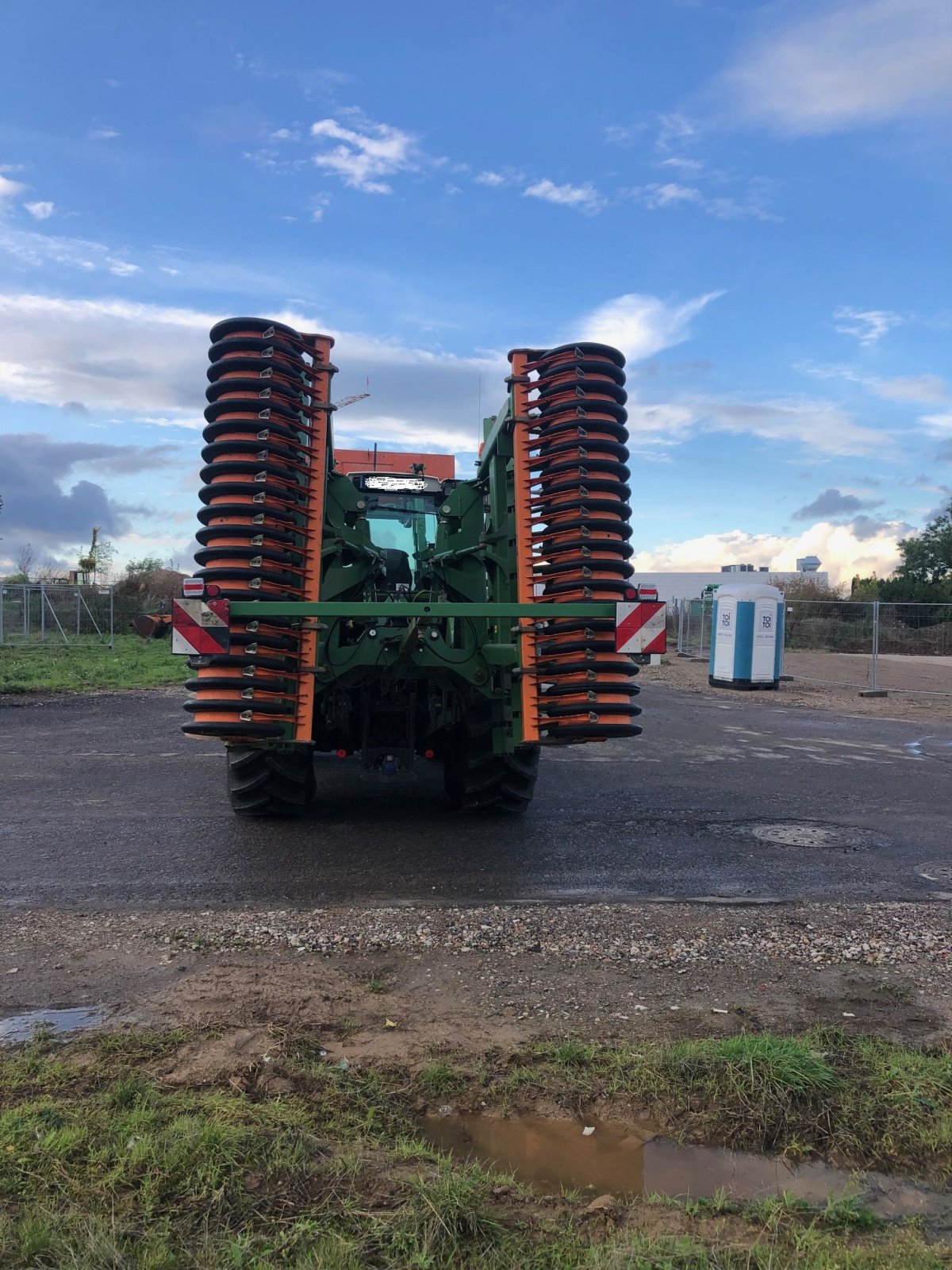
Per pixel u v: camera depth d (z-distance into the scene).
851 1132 2.99
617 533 5.99
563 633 5.90
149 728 12.32
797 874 6.09
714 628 20.30
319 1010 3.73
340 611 5.55
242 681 5.47
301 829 6.96
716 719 14.85
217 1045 3.38
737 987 4.12
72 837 6.62
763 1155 2.91
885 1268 2.36
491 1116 3.08
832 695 18.72
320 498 5.86
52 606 31.17
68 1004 3.76
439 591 7.00
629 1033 3.63
